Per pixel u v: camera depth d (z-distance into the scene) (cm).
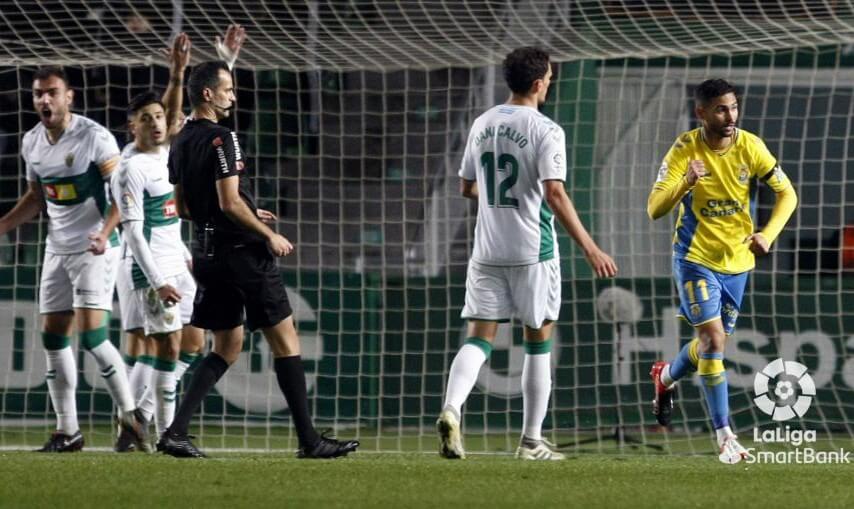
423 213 3828
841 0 3541
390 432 3478
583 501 1733
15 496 1748
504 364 3400
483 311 2422
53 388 2842
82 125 2798
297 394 2394
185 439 2389
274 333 2381
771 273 3447
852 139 3706
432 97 3888
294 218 3834
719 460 2544
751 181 2564
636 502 1728
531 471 2141
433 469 2150
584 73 3619
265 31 3734
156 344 2792
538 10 3709
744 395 3406
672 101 3622
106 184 2794
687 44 3506
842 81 3706
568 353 3441
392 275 3522
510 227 2394
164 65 3422
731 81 3672
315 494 1781
